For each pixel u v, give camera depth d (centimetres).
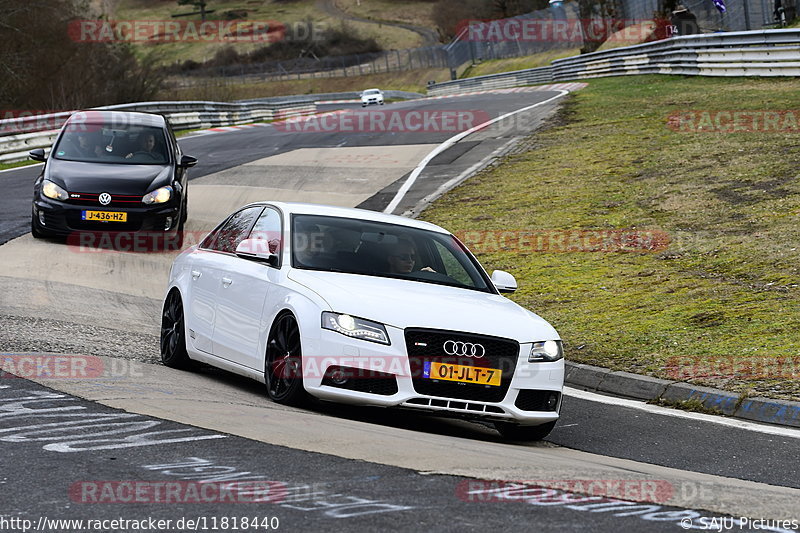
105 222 5309
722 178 6881
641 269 5094
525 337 2550
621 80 15225
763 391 3084
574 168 8069
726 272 4828
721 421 2917
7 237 5594
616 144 8825
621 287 4788
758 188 6450
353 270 2742
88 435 2027
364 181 8431
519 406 2523
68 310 3900
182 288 3167
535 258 5578
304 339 2494
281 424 2255
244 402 2562
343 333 2445
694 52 13075
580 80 18925
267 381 2650
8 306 3806
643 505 1739
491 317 2577
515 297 4791
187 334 3092
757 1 15262
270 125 15175
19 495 1608
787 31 10981
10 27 17000
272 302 2666
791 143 7600
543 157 8762
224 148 11375
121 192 5334
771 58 11319
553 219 6488
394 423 2606
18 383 2525
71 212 5297
